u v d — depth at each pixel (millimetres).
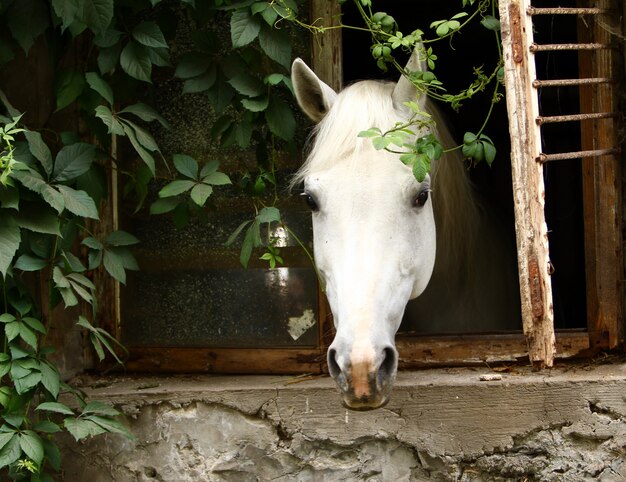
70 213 2641
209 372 2980
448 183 2861
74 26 2480
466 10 4680
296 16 2924
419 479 2648
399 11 4891
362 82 2490
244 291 3008
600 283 2822
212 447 2729
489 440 2605
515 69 2373
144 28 2605
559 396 2576
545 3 4379
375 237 2215
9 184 2270
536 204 2371
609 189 2793
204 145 3031
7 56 2590
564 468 2572
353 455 2676
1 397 2381
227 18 3002
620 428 2545
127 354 3023
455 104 2512
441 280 3049
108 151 2910
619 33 2725
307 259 2957
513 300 3490
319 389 2682
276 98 2709
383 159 2291
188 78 2723
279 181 2971
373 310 2129
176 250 3049
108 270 2646
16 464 2424
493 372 2791
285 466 2697
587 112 2861
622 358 2807
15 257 2488
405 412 2639
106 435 2758
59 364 2895
